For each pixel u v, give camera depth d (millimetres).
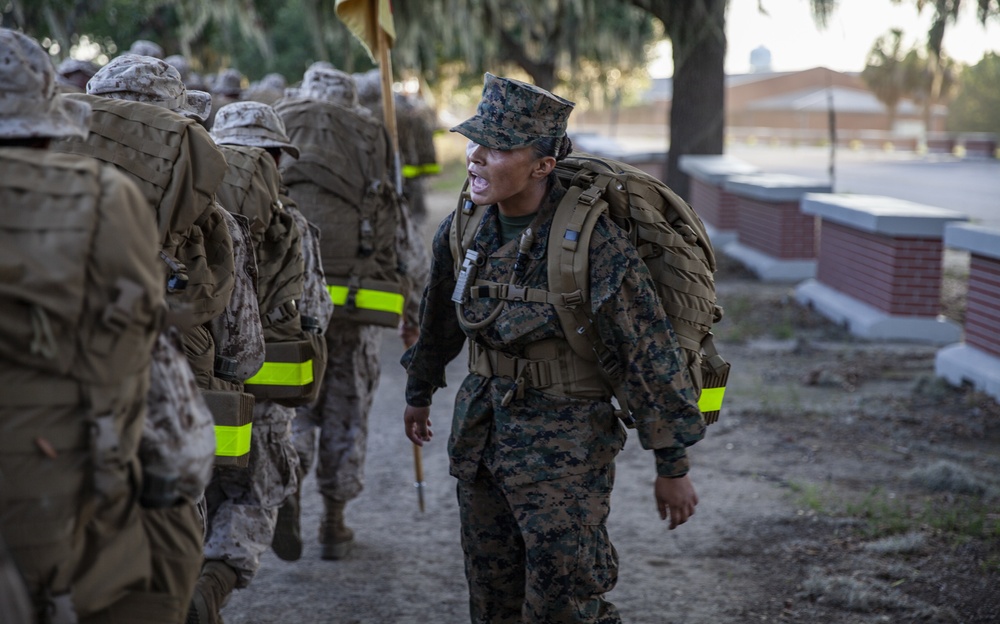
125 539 1813
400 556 4461
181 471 1865
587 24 17750
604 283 2572
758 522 4816
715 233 15148
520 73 25781
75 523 1680
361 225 4359
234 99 7957
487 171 2592
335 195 4332
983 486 5242
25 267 1601
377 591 4086
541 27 19203
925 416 6664
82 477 1678
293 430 4293
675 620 3795
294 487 3340
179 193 2496
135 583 1834
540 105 2572
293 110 4430
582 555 2629
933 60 13906
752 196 13492
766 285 12164
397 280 4566
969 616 3812
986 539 4551
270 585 4117
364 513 5000
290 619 3799
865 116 70875
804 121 72562
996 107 62812
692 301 2686
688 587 4098
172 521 1967
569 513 2621
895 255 9000
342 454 4355
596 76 24375
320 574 4246
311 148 4328
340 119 4438
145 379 1766
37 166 1670
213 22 17672
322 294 3496
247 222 2986
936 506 5000
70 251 1625
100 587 1753
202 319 2646
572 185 2674
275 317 3189
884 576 4184
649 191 2725
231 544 3094
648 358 2588
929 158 46531
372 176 4441
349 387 4355
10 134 1777
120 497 1751
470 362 2814
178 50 18125
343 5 4754
